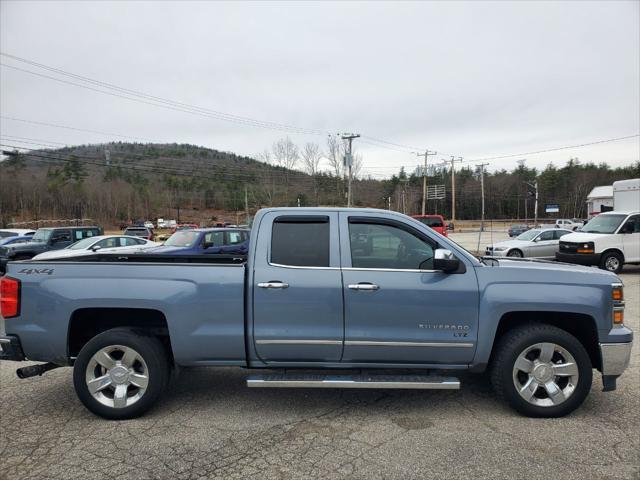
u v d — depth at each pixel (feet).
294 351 12.46
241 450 10.78
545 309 12.28
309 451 10.69
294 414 12.87
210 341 12.42
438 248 12.84
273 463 10.16
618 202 52.03
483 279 12.53
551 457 10.34
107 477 9.63
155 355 12.54
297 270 12.53
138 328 13.02
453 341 12.35
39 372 12.98
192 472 9.81
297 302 12.33
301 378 12.42
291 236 12.90
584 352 12.34
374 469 9.87
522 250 57.57
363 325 12.35
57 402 13.92
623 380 15.44
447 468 9.87
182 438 11.42
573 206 336.90
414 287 12.34
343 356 12.51
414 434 11.53
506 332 12.83
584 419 12.40
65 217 262.26
